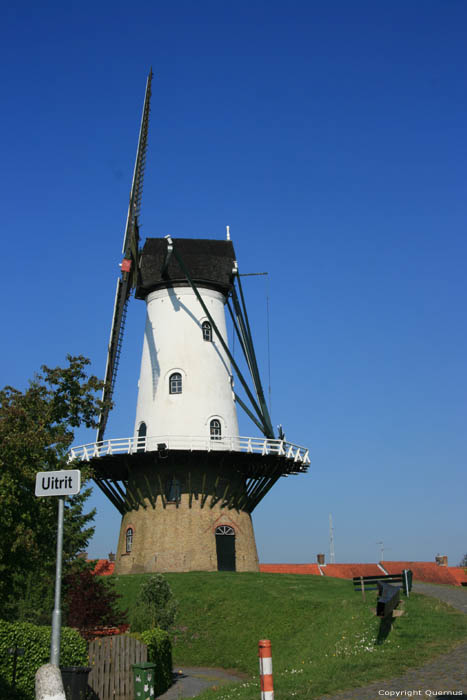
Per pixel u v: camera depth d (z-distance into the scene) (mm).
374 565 52188
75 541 25969
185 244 43125
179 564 36625
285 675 15852
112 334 40750
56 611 11508
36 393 21297
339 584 31203
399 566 52281
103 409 22328
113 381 40688
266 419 40250
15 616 23141
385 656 15789
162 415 39469
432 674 13734
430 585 27562
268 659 10867
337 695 12773
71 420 22062
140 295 43812
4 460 18688
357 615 20969
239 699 13445
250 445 37438
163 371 40500
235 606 28703
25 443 18922
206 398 39812
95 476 38781
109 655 18094
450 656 15164
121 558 38875
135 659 18609
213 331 41781
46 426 21500
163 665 21234
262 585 30797
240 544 38375
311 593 28578
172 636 27250
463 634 17219
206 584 31656
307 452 39719
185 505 37688
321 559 56719
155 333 41812
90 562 27016
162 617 24875
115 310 41031
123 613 25000
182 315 41469
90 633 23203
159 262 42562
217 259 42781
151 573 35969
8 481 18328
